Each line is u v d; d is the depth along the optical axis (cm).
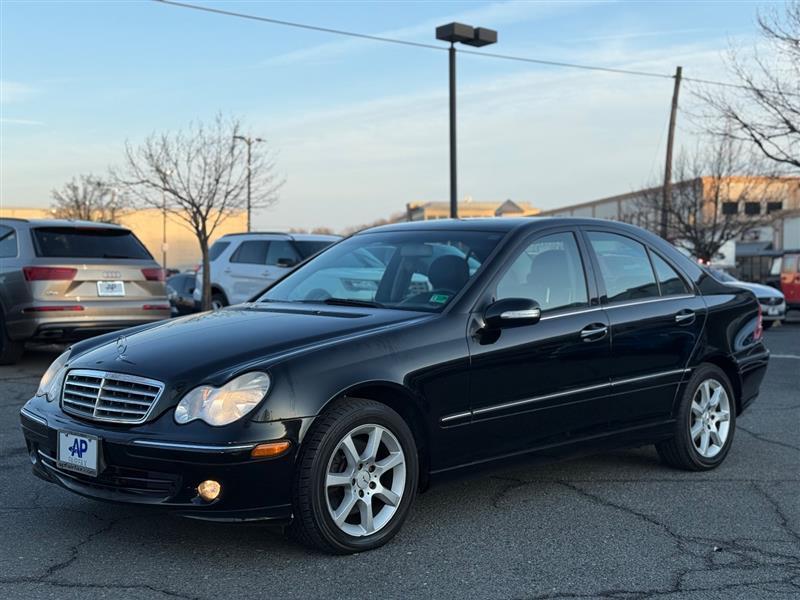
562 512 470
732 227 3334
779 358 1201
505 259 473
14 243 955
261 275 1395
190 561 384
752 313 614
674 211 3098
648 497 502
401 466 409
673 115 2823
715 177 3406
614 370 505
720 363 586
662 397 536
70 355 444
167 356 396
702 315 565
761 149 2166
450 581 367
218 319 461
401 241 528
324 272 538
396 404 418
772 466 580
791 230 4991
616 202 6034
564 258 504
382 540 403
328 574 371
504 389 449
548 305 483
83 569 373
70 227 980
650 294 543
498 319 438
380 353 406
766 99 2125
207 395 369
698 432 562
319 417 380
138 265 1003
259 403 368
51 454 410
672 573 381
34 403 432
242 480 362
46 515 448
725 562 396
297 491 375
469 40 1819
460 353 431
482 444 443
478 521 451
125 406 383
